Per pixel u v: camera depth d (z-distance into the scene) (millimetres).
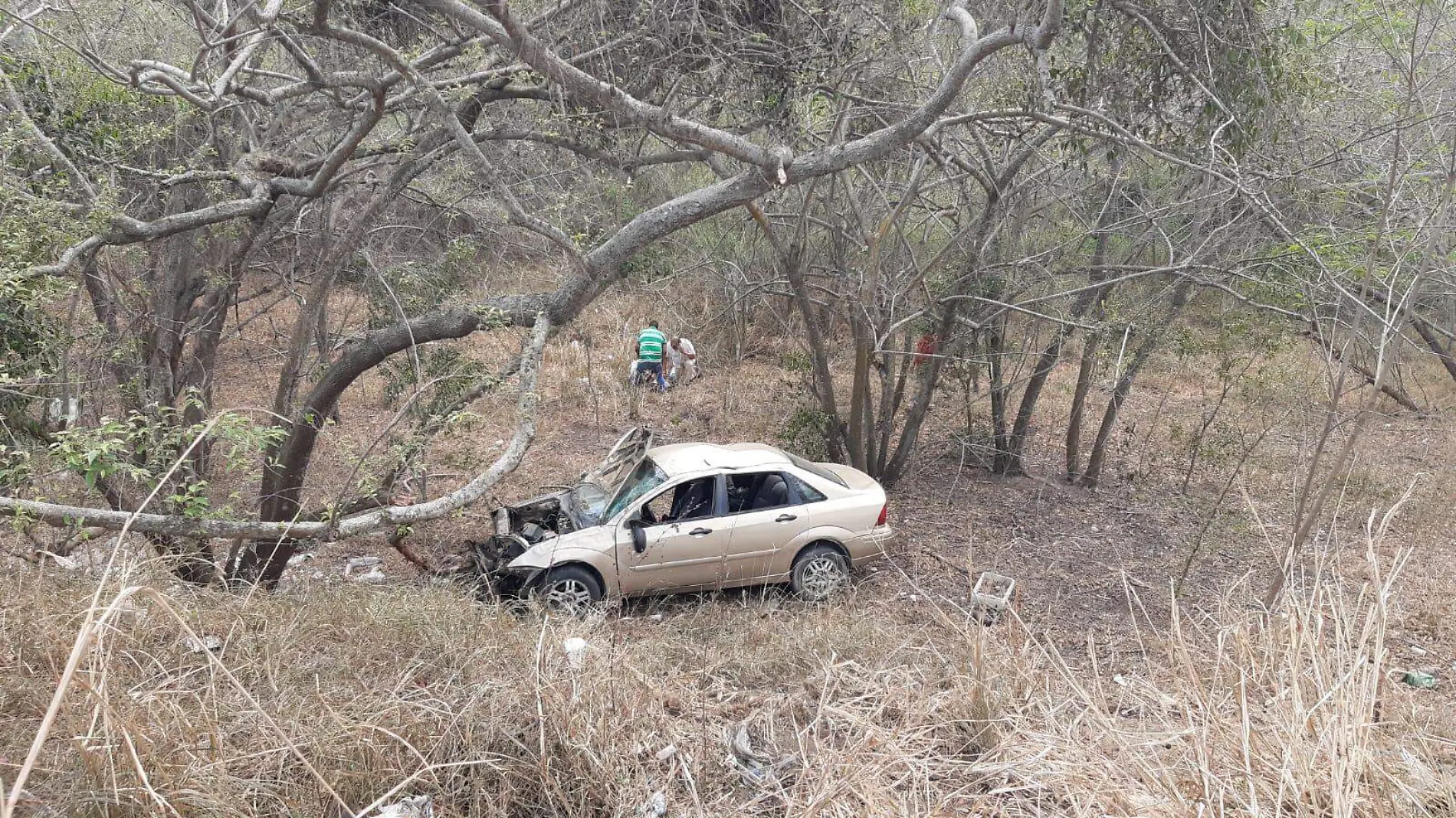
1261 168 6922
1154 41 6301
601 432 12703
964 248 9344
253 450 4977
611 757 3857
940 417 11617
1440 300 9875
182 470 5715
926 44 7832
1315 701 3262
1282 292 8219
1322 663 3158
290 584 7164
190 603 4605
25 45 6043
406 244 8734
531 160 7957
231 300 7340
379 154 7020
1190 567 8391
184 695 3719
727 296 13727
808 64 6480
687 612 7293
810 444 10586
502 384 5855
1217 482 10836
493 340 13781
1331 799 2766
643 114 4961
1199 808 2777
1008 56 7621
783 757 4312
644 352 14203
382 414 11938
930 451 11781
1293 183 7031
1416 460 11109
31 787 3021
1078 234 9469
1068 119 7051
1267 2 6645
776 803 3908
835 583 7727
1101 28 6410
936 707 4562
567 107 6332
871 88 7781
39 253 4957
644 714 4375
